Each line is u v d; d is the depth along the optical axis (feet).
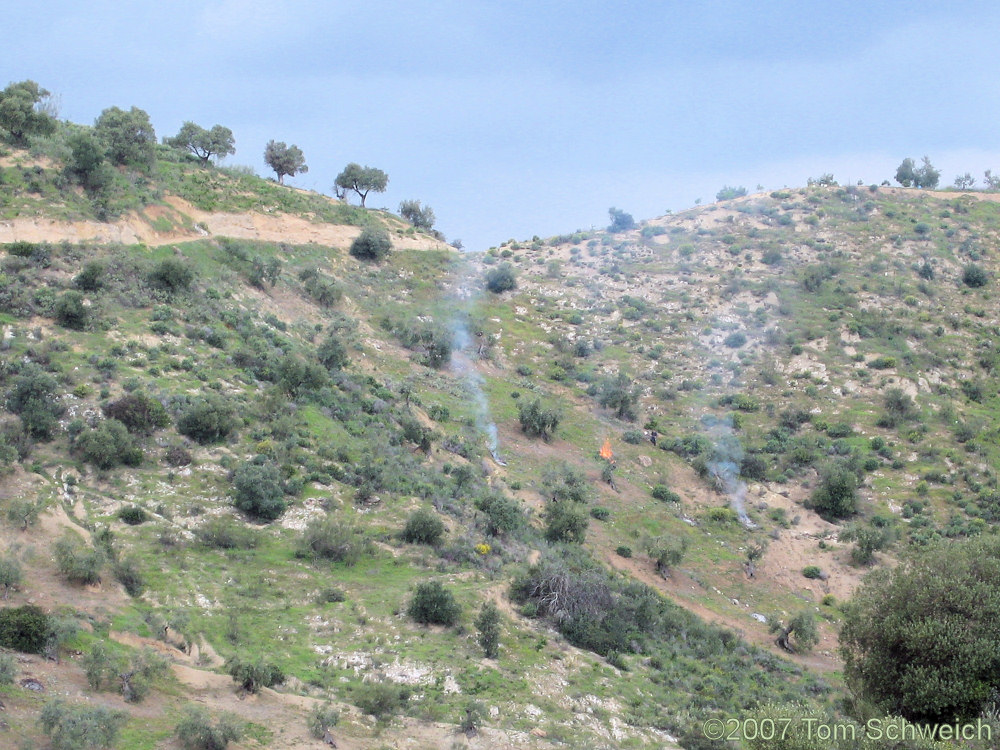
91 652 108.58
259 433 191.62
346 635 136.98
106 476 165.48
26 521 140.56
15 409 170.71
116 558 139.95
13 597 121.80
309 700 117.70
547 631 148.87
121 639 119.75
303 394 213.66
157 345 207.92
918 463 257.96
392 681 126.41
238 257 274.57
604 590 164.04
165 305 222.69
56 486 156.97
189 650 124.57
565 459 242.37
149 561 145.18
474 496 198.90
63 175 249.96
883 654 123.24
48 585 128.26
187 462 175.83
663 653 157.48
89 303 209.56
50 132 268.62
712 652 165.89
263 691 116.57
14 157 250.78
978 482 248.32
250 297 258.16
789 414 279.49
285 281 282.15
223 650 126.72
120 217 251.60
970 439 265.13
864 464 257.75
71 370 186.29
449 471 209.56
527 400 269.85
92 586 131.44
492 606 141.18
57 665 108.27
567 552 187.21
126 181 274.77
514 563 170.81
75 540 141.69
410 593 149.28
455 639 138.51
